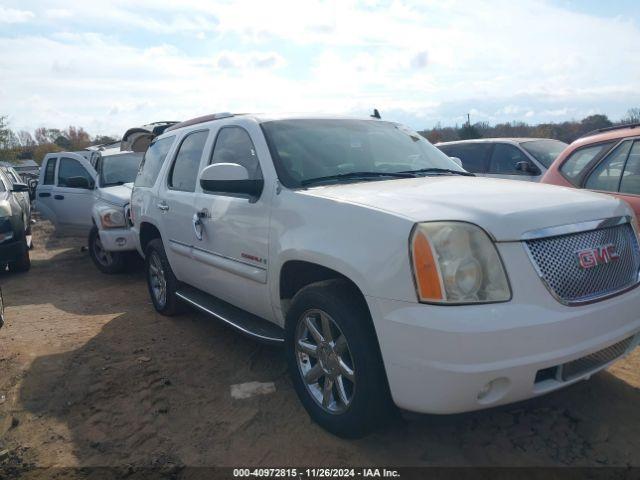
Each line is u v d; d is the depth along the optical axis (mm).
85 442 3352
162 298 5734
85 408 3777
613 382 3689
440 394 2561
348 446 3127
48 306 6516
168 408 3701
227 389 3936
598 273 2818
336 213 3090
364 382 2863
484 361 2488
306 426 3361
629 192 4805
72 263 9469
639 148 4848
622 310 2842
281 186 3596
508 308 2543
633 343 3053
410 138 4695
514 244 2625
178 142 5320
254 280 3795
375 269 2756
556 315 2598
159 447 3248
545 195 3080
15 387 4141
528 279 2600
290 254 3332
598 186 5125
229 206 4027
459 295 2553
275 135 3975
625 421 3225
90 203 9602
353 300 2984
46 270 8922
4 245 8242
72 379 4227
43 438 3426
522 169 8594
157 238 5688
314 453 3084
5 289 7617
